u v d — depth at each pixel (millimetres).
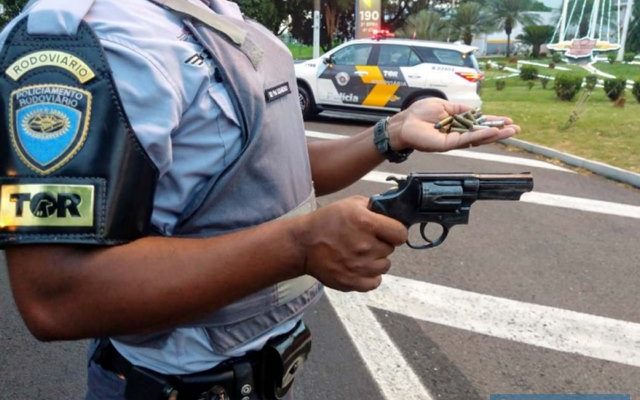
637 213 6062
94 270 853
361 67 11500
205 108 972
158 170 925
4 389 2855
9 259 868
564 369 3162
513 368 3156
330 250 920
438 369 3121
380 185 6883
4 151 855
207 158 1001
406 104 11273
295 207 1170
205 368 1146
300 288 1234
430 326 3564
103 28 895
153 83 899
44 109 846
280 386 1236
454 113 1473
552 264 4586
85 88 855
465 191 1051
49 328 867
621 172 7438
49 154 839
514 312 3773
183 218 1027
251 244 925
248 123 1017
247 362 1182
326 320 3588
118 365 1188
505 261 4609
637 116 11891
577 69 33562
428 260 4559
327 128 11250
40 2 921
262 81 1061
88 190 836
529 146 9305
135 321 891
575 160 8289
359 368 3096
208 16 1014
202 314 940
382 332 3467
